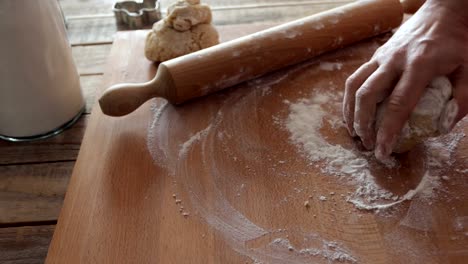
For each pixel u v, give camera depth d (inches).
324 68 26.8
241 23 32.7
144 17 32.8
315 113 24.2
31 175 24.0
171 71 23.5
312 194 20.8
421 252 18.9
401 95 20.4
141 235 19.4
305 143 22.8
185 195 20.7
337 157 22.2
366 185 21.1
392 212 20.1
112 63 27.2
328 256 18.8
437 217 20.0
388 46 22.5
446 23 21.9
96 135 23.0
